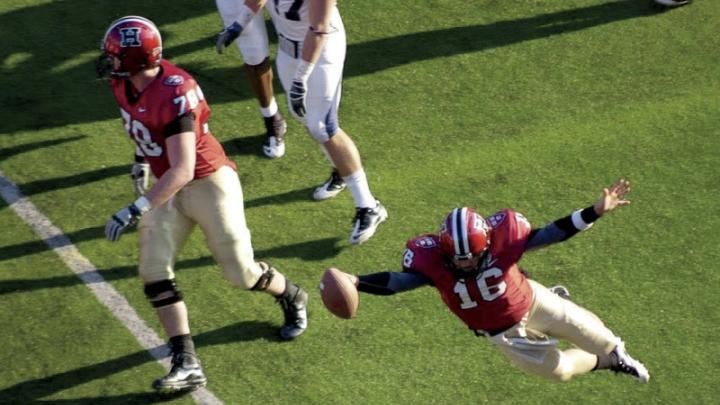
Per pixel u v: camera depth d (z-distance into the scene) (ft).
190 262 81.97
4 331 75.41
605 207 62.90
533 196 87.76
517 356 67.15
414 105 96.89
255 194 88.07
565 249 83.71
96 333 75.66
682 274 81.76
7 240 82.84
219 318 77.41
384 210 84.17
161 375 72.84
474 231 61.72
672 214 86.74
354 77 99.71
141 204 63.87
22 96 96.22
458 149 92.38
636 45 104.06
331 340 76.07
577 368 69.77
